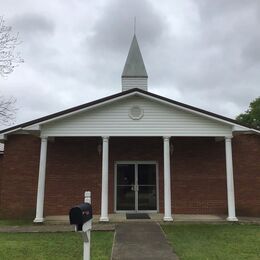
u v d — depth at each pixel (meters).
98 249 9.95
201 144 18.28
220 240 11.14
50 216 17.30
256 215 17.70
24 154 18.03
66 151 18.16
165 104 15.73
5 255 9.26
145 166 18.25
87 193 6.56
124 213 17.56
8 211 17.64
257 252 9.55
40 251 9.72
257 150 18.12
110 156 18.23
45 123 15.45
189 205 17.84
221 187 17.98
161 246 10.25
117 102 15.77
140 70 24.00
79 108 15.39
